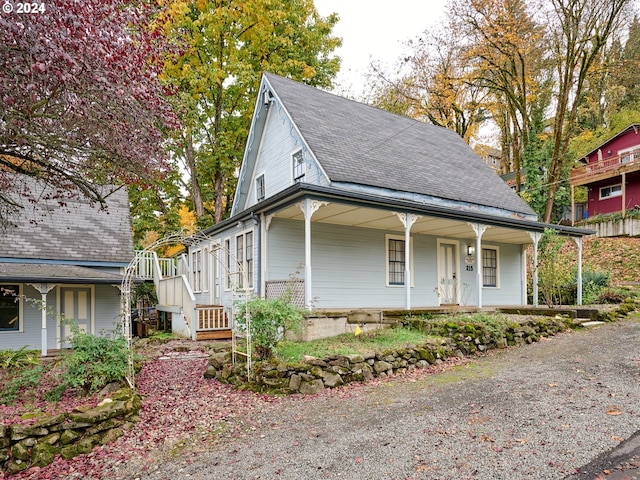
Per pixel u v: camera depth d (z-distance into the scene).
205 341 12.42
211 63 19.91
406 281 10.56
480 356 8.19
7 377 6.42
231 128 21.70
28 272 11.16
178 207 23.33
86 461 4.43
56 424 4.65
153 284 19.17
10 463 4.28
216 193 22.36
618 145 26.42
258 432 4.97
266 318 7.00
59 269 11.95
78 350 6.11
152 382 7.41
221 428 5.17
